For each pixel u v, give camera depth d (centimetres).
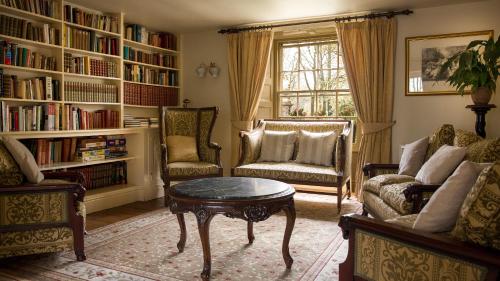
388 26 444
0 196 247
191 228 348
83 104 452
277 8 445
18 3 361
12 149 268
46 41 387
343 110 516
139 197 481
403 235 142
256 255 279
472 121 418
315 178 402
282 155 458
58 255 279
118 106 480
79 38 423
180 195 246
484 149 239
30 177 268
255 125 547
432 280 135
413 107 444
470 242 132
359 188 457
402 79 448
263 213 236
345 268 167
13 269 252
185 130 494
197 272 248
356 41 457
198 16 483
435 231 159
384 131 452
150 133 489
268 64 521
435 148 324
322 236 323
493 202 125
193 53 578
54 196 260
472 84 370
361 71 457
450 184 158
